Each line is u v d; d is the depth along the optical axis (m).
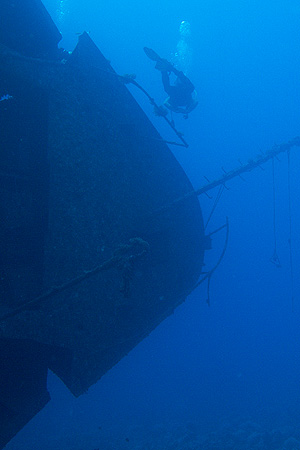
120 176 6.05
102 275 5.54
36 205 5.20
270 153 7.06
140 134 6.52
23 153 5.35
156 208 6.56
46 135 5.30
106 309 5.57
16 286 4.98
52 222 5.05
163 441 18.06
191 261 7.16
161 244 6.59
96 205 5.61
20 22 5.57
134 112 6.45
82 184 5.45
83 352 5.21
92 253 5.44
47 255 4.96
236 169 7.02
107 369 5.56
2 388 4.93
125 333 5.84
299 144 7.14
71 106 5.48
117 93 6.21
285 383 40.22
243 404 31.11
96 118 5.79
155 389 43.00
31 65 5.13
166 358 67.06
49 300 4.94
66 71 5.50
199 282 7.27
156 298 6.50
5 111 5.40
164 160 6.86
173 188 6.93
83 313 5.25
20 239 5.13
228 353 68.94
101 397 38.94
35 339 4.72
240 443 16.06
